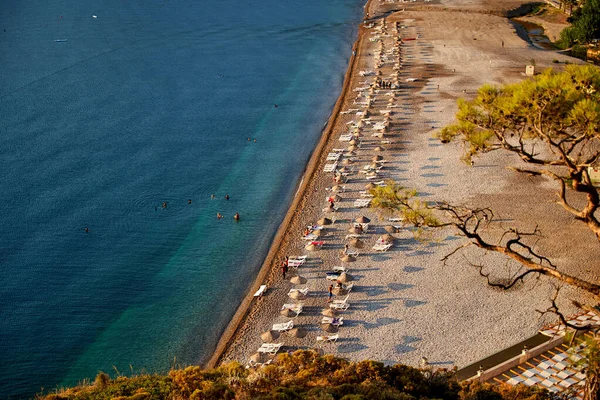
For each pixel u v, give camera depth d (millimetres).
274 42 166375
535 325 48375
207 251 66625
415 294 53188
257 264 63656
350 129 96750
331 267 58406
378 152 85188
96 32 181000
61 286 60156
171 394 34250
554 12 180500
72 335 53094
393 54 139125
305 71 139000
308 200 74000
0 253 65438
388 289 54125
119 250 66750
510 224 63531
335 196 72688
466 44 145375
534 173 30047
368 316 50656
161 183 83250
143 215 74438
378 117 100125
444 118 97375
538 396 35625
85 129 103625
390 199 31016
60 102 118125
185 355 50375
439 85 114625
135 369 48938
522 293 52438
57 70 141000
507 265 56375
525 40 151250
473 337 47438
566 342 45562
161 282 61094
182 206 76938
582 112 27547
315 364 37156
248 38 171750
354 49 150625
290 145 96625
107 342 52219
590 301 50625
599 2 137625
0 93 123188
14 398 45906
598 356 28156
